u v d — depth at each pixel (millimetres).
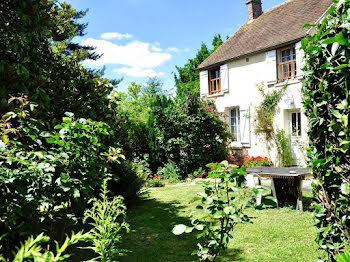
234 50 13742
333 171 2102
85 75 5066
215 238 2180
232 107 13695
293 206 6125
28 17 3400
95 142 2816
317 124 2230
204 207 2139
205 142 11078
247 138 12594
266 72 11781
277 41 11398
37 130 2625
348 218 2006
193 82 24562
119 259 3527
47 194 2416
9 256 1937
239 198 2076
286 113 11312
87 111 4555
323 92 2170
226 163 2154
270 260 3535
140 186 7090
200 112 11133
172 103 13352
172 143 11156
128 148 11828
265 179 8992
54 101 4086
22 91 3115
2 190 1893
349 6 1952
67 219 2568
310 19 11148
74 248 3977
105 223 2217
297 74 10602
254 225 4949
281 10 13805
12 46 3215
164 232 4793
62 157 2562
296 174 5691
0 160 2068
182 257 3736
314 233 4453
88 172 2760
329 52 2049
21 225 1988
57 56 4691
